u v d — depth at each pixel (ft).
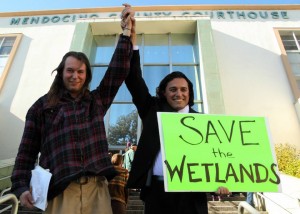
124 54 6.93
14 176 5.40
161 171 6.38
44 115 6.03
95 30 35.70
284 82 32.37
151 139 6.77
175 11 38.70
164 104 7.59
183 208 5.99
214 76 29.19
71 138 5.63
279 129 29.32
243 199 20.17
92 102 6.53
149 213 6.06
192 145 6.23
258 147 6.46
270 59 34.22
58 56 36.19
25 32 38.99
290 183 16.70
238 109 30.60
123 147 28.66
